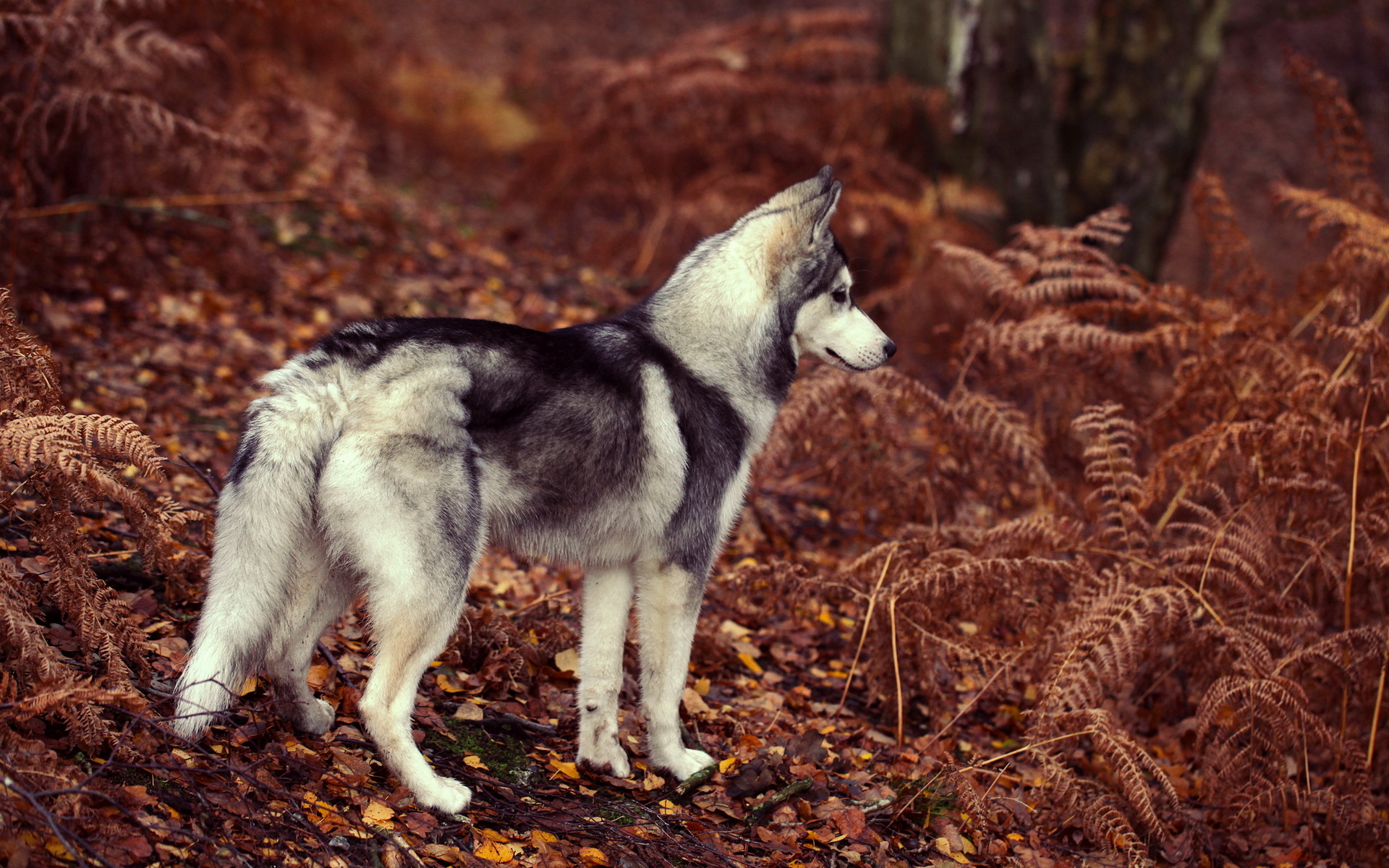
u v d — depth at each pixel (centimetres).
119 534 365
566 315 762
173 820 244
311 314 640
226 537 263
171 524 315
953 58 898
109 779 251
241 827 251
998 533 429
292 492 267
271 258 678
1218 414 501
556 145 952
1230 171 1522
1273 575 420
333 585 300
